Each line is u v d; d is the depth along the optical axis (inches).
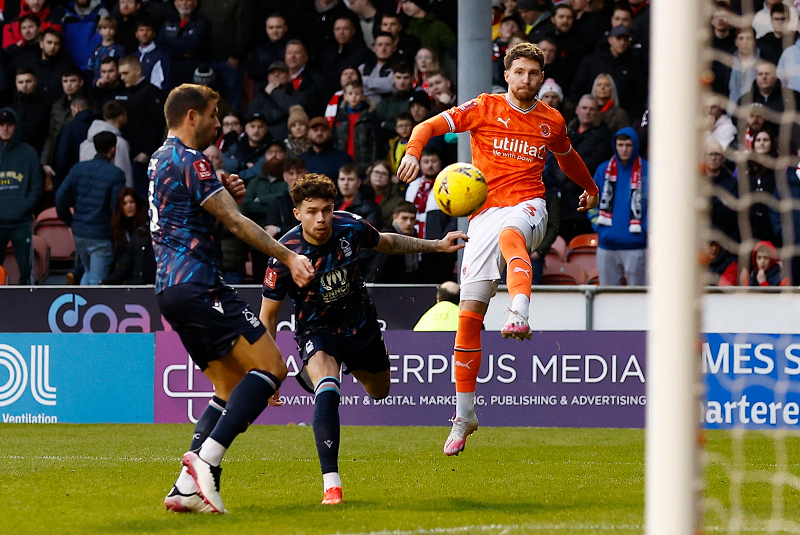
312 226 430.3
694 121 265.0
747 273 946.1
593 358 823.7
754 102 1000.9
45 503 434.0
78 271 1051.3
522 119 535.2
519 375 828.0
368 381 486.0
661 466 261.0
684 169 264.7
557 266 1008.9
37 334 853.2
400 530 354.3
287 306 858.1
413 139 517.7
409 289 864.9
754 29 1013.2
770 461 614.9
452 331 824.9
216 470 394.6
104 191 1031.0
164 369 842.8
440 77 1087.6
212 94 407.5
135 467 576.7
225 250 999.6
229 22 1134.4
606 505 427.2
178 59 1130.7
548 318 877.8
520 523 372.2
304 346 453.1
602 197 980.6
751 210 954.1
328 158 1049.5
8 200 1062.4
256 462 604.7
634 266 978.1
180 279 392.2
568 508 416.8
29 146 1069.1
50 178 1109.7
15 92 1140.5
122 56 1133.1
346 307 454.0
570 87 1069.1
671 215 265.1
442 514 394.3
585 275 1008.9
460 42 840.9
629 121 1039.6
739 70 1003.3
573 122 1047.0
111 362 847.1
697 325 263.1
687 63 265.1
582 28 1079.6
